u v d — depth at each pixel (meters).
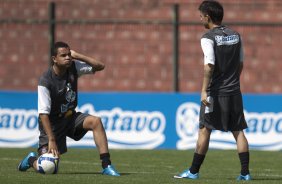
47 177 31.50
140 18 69.94
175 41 59.16
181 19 69.19
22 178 31.11
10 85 68.62
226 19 69.69
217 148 52.97
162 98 53.91
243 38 68.81
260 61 68.94
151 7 70.12
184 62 68.50
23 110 53.97
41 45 68.62
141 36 68.81
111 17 69.75
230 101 31.39
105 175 32.72
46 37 68.62
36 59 68.62
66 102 32.81
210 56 30.78
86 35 68.44
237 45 31.42
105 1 70.00
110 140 53.56
